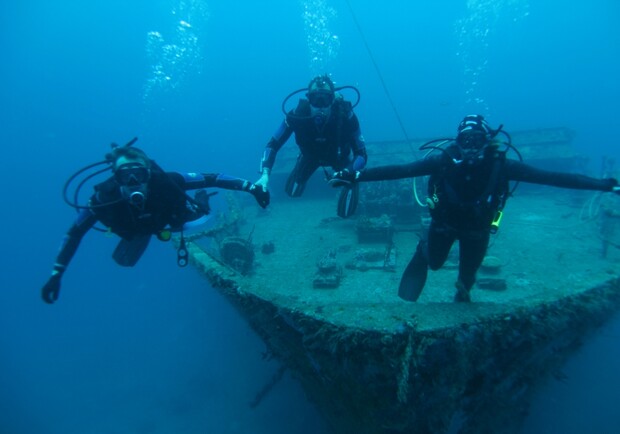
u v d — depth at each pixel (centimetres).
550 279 613
